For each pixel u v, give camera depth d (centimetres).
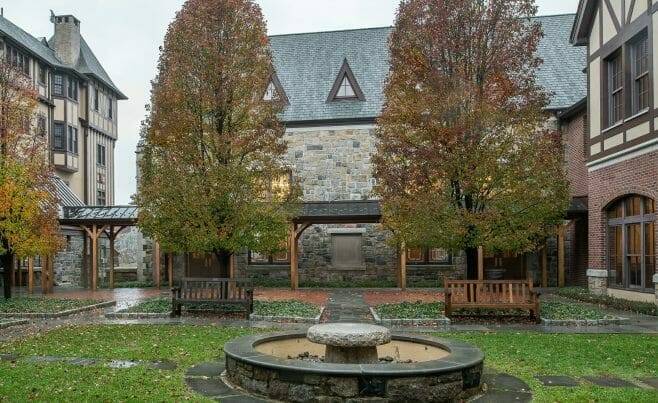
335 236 2414
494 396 640
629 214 1563
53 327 1170
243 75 1457
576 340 994
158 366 780
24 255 1627
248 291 1336
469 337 1028
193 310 1395
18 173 1568
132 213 2219
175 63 1407
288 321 1263
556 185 1316
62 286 2470
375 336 676
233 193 1399
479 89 1332
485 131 1328
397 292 2031
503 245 1288
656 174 1380
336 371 592
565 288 2019
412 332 1093
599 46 1700
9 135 1666
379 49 2656
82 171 3381
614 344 954
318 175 2422
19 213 1575
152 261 2498
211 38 1420
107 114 3791
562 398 628
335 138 2425
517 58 1356
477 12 1351
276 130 1485
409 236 1342
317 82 2569
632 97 1523
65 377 703
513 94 1320
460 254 2342
